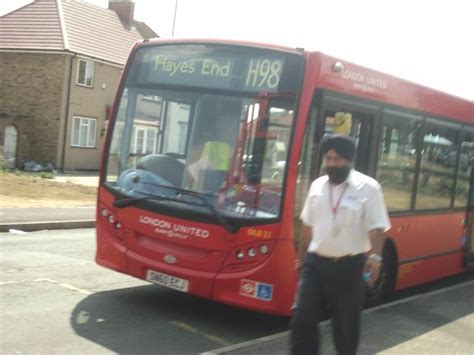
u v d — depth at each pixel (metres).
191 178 6.36
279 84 6.12
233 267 5.99
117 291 7.54
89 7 38.47
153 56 6.92
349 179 4.59
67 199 18.59
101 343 5.56
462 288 9.58
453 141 9.25
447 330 6.70
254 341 5.69
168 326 6.31
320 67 6.16
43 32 34.41
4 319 6.00
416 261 8.43
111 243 6.75
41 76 33.41
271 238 5.86
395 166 7.66
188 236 6.18
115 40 38.00
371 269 4.64
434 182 8.74
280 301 5.88
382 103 7.25
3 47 33.75
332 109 6.40
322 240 4.55
